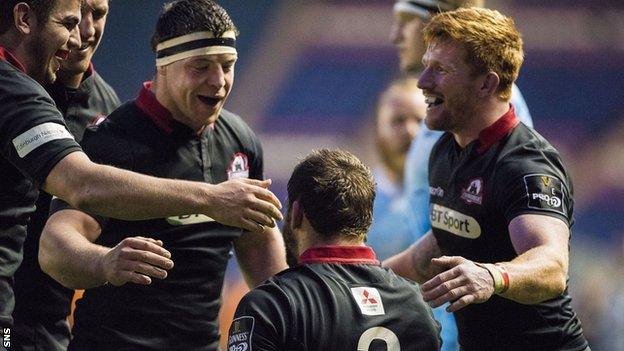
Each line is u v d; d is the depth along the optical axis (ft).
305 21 216.95
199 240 38.55
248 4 217.36
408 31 56.39
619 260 143.02
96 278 34.27
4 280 32.42
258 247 41.19
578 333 37.50
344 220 31.45
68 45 33.83
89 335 38.29
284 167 207.51
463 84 36.65
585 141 210.18
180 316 38.29
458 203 37.27
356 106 212.84
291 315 29.89
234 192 31.76
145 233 37.86
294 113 212.84
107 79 204.44
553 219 34.42
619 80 213.25
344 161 32.09
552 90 213.66
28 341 40.40
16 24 32.63
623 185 202.08
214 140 39.58
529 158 35.76
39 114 31.55
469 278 29.94
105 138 38.14
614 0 215.51
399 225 66.23
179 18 37.32
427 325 31.60
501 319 36.63
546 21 215.72
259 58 215.72
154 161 38.17
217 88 37.47
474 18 36.88
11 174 32.42
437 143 39.37
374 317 30.73
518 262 31.81
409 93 68.39
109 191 31.14
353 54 214.90
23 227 33.47
